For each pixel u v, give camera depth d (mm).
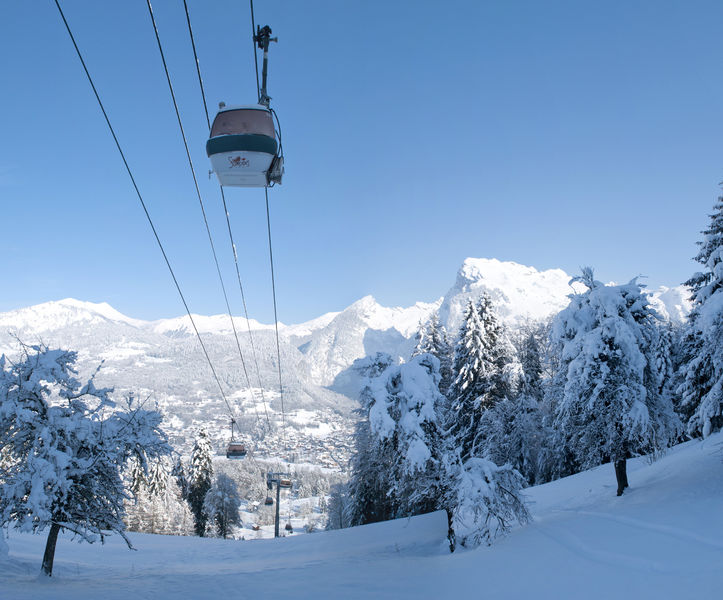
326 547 25000
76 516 15562
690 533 12289
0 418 14633
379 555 20281
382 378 21969
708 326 18906
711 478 18516
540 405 36625
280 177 8352
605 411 20953
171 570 19406
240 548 27969
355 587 13102
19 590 12219
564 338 22516
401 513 34312
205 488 59844
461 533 21781
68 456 14750
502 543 16688
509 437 35062
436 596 11523
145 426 16844
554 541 14688
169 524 58531
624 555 11703
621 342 20422
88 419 16062
